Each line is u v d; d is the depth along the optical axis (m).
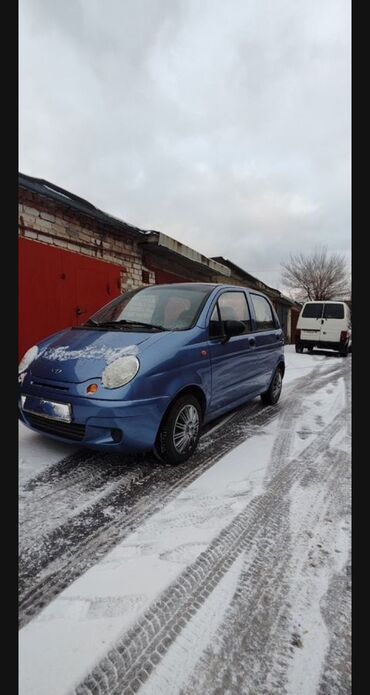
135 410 2.41
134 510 2.22
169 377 2.64
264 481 2.67
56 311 5.29
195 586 1.63
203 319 3.20
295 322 24.55
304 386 6.77
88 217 5.84
